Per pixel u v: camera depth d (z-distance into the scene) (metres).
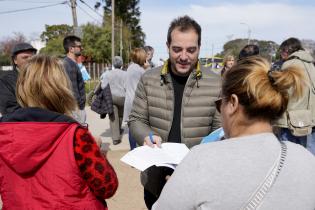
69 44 4.66
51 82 1.65
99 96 6.45
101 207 1.73
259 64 1.24
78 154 1.59
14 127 1.51
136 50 5.86
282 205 1.10
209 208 1.10
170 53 2.23
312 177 1.18
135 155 1.95
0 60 39.66
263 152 1.15
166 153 1.99
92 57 39.88
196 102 2.28
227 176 1.10
